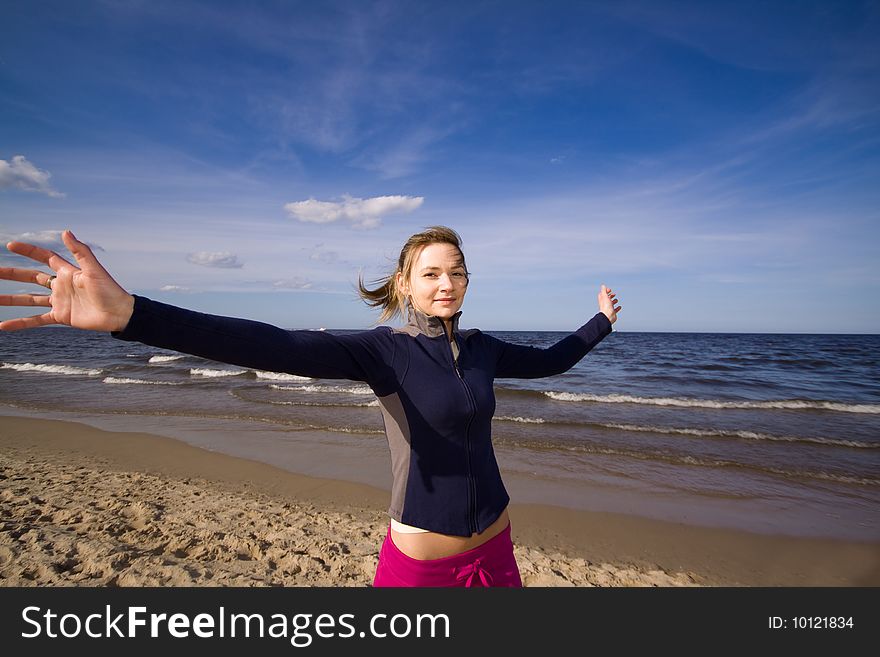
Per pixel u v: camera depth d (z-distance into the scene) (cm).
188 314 128
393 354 174
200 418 1179
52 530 477
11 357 3088
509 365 221
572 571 475
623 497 684
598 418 1256
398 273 211
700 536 566
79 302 117
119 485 682
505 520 195
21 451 885
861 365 2855
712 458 884
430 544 174
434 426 173
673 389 1902
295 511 607
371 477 752
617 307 277
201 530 514
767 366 2794
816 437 1056
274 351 139
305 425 1106
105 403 1380
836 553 529
